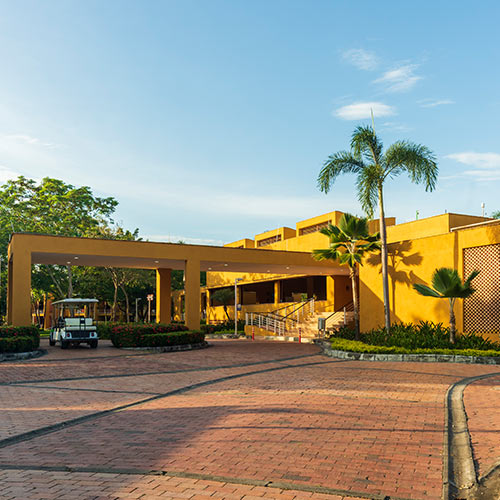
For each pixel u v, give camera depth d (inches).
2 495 196.1
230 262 1075.3
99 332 1207.6
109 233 1637.6
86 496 194.5
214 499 190.1
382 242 826.2
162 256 995.9
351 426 306.0
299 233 1541.6
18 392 457.7
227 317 1798.7
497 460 239.8
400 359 668.7
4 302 1769.2
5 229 1558.8
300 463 234.5
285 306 1492.4
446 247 785.6
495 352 636.1
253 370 589.3
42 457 251.3
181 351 855.7
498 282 703.1
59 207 1648.6
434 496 194.9
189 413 354.0
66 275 1681.8
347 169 848.9
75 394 445.7
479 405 369.1
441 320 791.1
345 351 721.6
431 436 282.8
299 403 378.3
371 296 943.7
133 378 542.0
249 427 305.3
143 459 243.9
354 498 192.2
